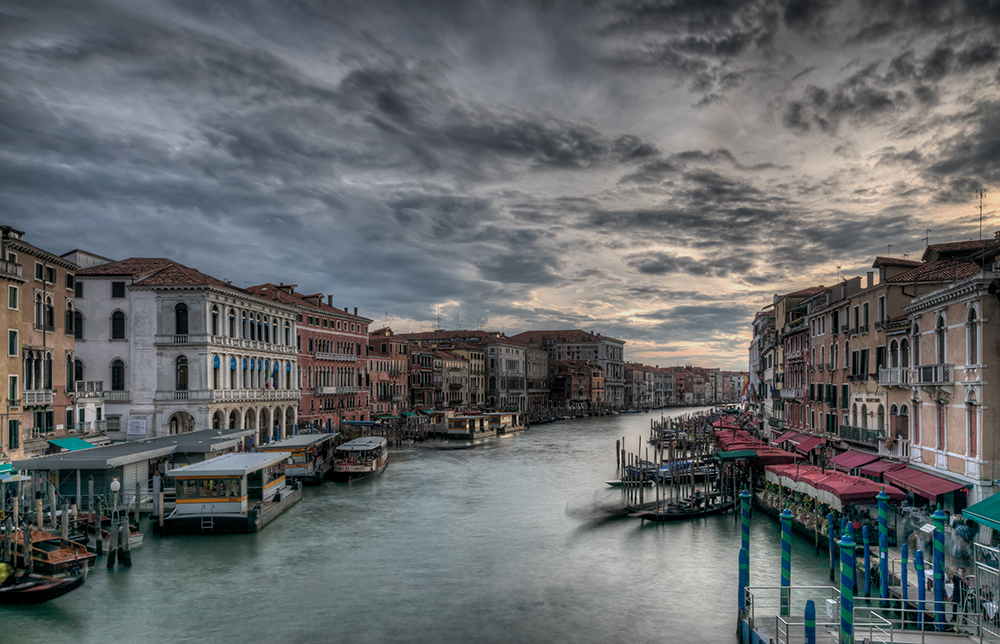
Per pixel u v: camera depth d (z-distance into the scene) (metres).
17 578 21.78
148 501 32.09
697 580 23.67
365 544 28.55
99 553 25.78
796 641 16.19
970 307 23.27
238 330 52.09
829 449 38.84
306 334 66.56
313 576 24.20
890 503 24.84
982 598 16.83
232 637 18.91
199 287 46.97
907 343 29.14
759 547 27.41
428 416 91.50
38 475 29.95
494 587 23.11
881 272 32.19
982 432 22.41
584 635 19.08
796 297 54.12
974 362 23.16
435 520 33.34
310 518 33.75
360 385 79.94
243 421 52.03
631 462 45.28
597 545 28.38
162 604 21.30
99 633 19.05
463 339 128.62
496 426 90.19
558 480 46.88
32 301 36.34
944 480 24.06
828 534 25.36
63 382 39.56
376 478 47.94
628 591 22.64
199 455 36.56
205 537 29.55
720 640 18.64
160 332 47.28
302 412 65.19
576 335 170.50
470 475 49.50
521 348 136.12
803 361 47.09
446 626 19.75
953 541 20.94
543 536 30.00
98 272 47.53
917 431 27.77
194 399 46.81
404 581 23.70
